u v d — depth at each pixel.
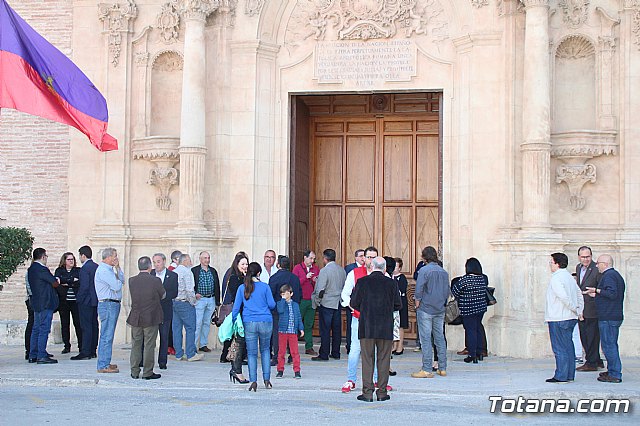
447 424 10.58
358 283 12.46
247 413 11.28
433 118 21.16
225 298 14.21
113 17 19.95
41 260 16.08
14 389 13.38
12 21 16.92
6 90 16.89
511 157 18.08
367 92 19.58
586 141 17.80
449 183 18.95
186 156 18.66
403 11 19.28
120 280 14.92
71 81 17.45
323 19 19.62
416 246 21.14
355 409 11.63
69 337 17.88
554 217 18.22
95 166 20.02
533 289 17.08
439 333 14.55
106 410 11.50
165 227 19.66
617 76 18.02
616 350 13.65
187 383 13.60
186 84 18.75
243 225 19.30
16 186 20.45
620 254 17.61
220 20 19.45
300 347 18.94
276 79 19.75
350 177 21.58
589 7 18.17
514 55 18.19
